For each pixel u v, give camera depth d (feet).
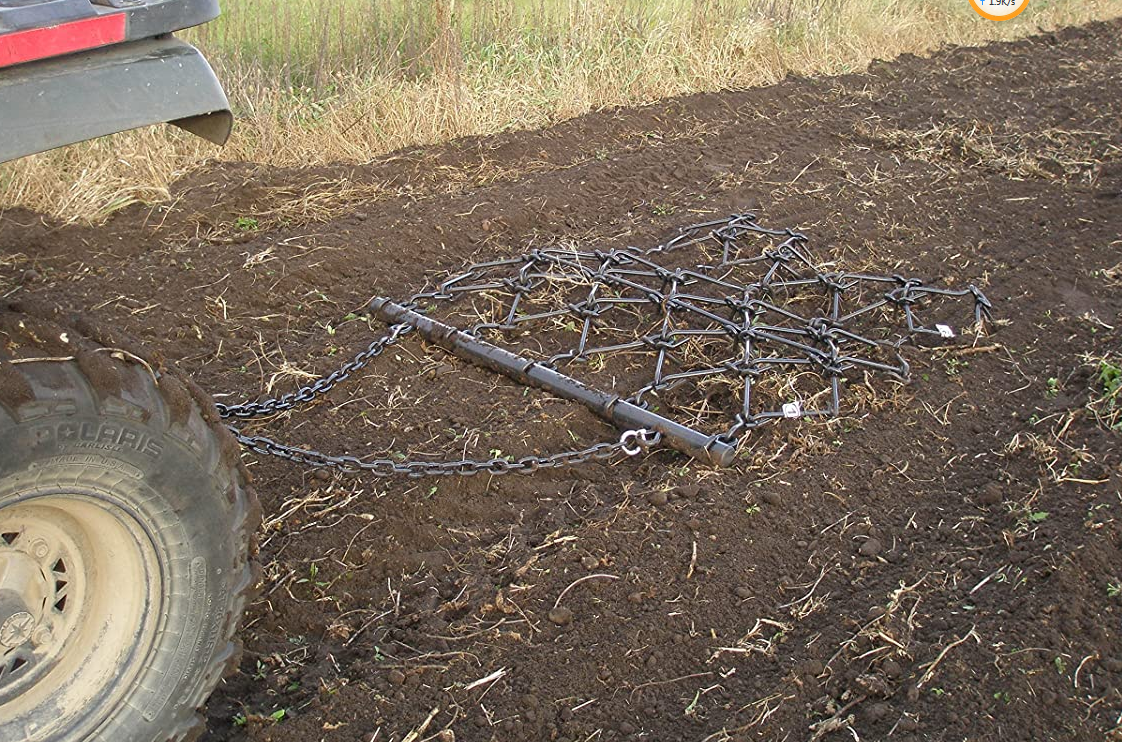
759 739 9.99
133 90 8.13
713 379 16.01
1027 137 27.43
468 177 24.17
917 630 11.20
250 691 10.72
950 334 17.48
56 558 8.41
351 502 13.29
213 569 8.80
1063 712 9.93
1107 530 12.22
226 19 27.17
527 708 10.36
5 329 7.64
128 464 8.07
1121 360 16.42
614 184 23.73
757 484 13.62
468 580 12.07
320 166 24.07
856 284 19.31
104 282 18.15
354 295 18.61
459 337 16.63
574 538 12.61
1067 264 20.24
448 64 28.12
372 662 10.93
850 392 15.80
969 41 40.37
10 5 7.64
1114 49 39.60
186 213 21.03
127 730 8.61
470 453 14.28
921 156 26.03
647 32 32.30
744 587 11.91
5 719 8.20
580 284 18.65
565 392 15.49
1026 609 11.19
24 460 7.52
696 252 20.39
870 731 9.95
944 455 14.46
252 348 16.83
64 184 20.94
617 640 11.16
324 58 27.30
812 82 32.53
